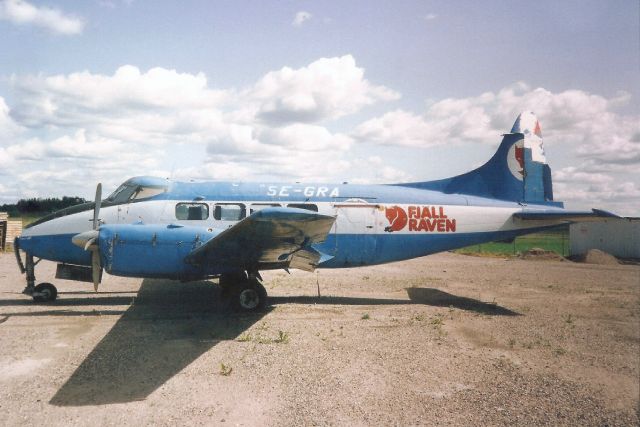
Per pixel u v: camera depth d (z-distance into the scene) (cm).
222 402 488
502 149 1191
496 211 1130
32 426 423
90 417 444
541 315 950
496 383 563
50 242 962
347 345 703
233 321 838
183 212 1004
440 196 1128
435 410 484
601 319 920
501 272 1731
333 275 1548
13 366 575
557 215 1096
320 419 455
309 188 1080
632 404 509
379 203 1082
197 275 859
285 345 694
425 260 2259
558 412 486
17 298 1030
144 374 561
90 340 693
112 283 1277
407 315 925
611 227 2636
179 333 747
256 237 745
